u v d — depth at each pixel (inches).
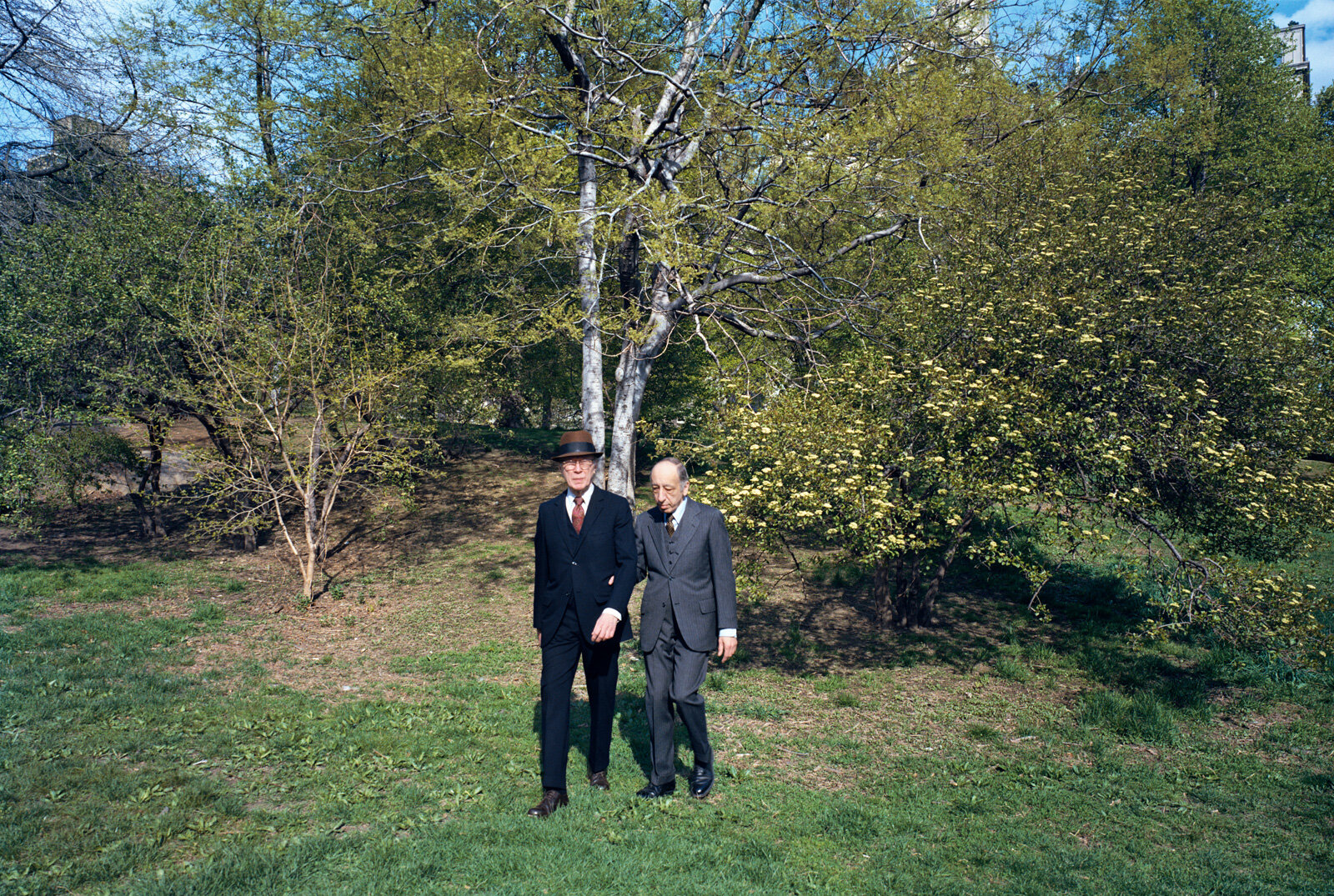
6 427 388.5
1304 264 486.9
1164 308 266.1
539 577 167.2
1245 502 257.4
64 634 294.8
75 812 140.1
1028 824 168.1
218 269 389.7
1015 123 372.8
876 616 345.7
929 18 354.6
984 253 297.0
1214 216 303.1
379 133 390.6
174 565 436.5
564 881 124.6
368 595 395.9
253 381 379.6
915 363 271.4
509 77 378.3
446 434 509.0
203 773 164.6
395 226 447.8
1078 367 258.4
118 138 489.1
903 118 314.3
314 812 148.6
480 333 411.2
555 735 158.9
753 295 416.8
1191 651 307.7
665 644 166.7
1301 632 232.5
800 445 250.1
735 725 231.0
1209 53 781.9
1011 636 325.7
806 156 328.5
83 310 399.2
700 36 390.6
